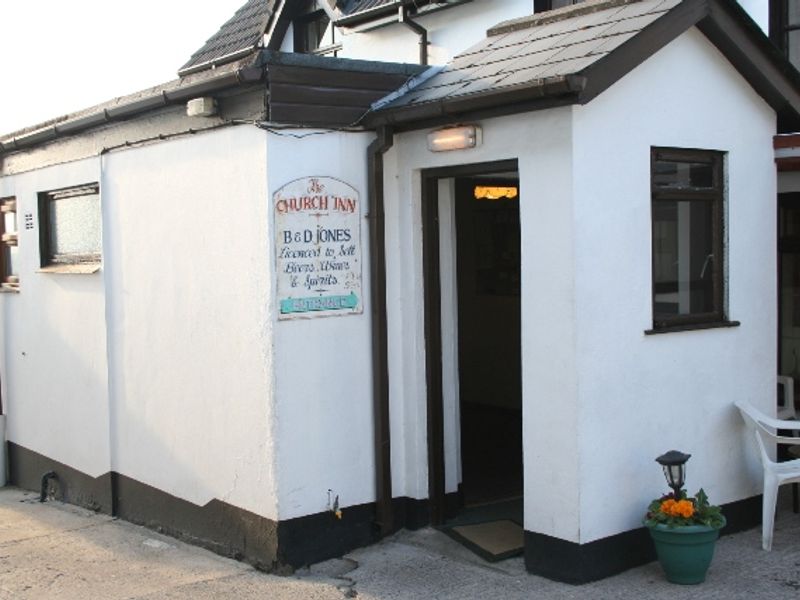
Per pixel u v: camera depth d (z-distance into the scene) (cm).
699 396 677
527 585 616
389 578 641
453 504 742
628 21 641
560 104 592
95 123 819
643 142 636
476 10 1055
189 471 749
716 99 684
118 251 823
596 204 608
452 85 676
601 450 614
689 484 673
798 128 752
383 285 704
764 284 725
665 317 662
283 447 660
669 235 666
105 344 848
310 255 671
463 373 1172
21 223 1007
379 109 695
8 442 1063
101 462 871
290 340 663
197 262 724
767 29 845
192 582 657
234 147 679
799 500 763
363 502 701
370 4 1176
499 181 807
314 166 672
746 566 642
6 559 744
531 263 622
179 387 754
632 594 594
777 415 791
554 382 612
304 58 662
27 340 1007
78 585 668
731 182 699
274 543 662
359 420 698
